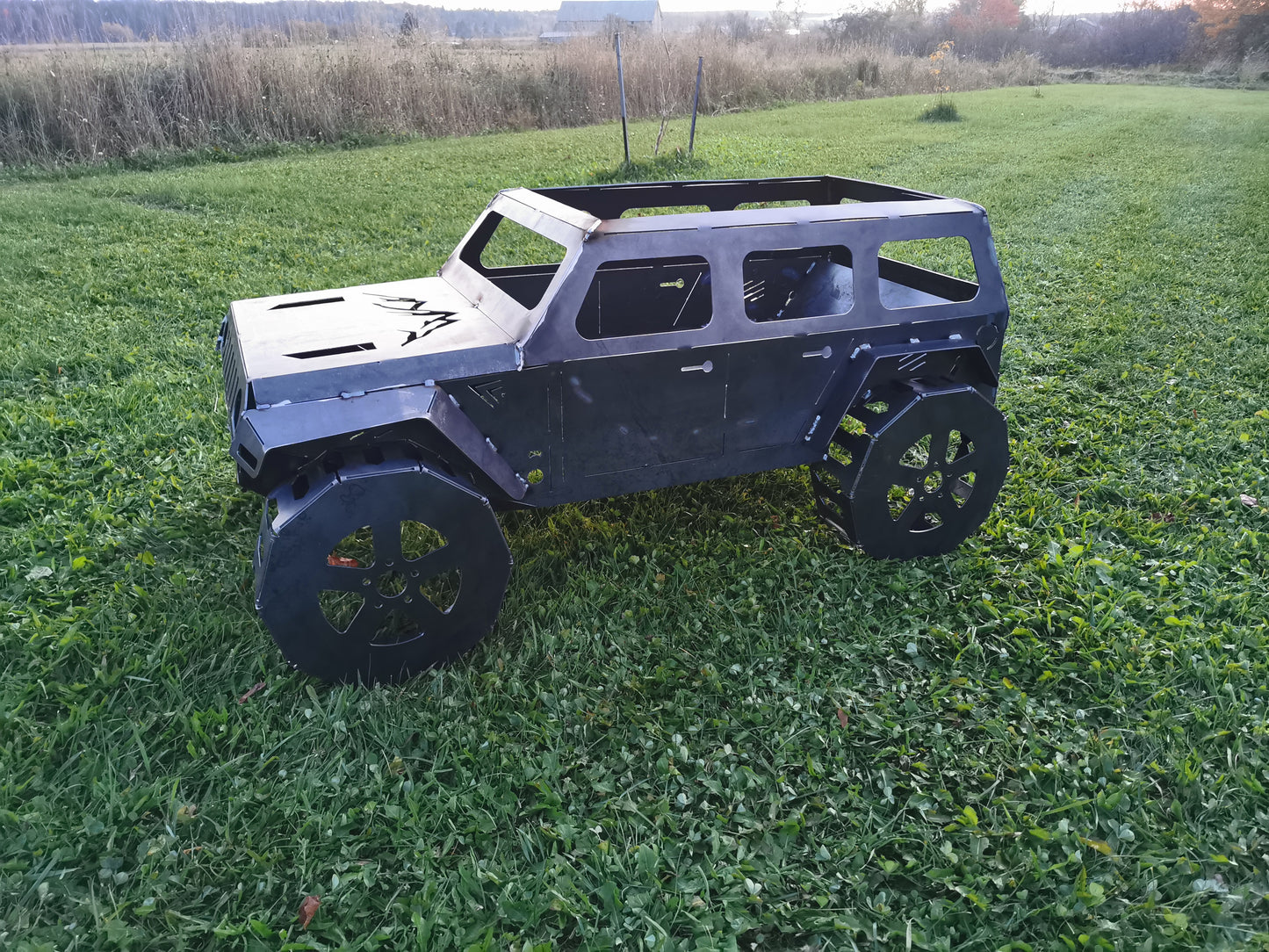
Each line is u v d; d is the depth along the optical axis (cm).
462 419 327
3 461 480
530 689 339
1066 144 1777
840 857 275
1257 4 4416
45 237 975
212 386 604
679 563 414
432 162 1516
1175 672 350
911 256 961
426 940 241
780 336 368
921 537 419
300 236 1000
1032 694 345
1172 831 279
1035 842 279
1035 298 817
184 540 425
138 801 278
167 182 1311
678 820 287
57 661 333
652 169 1398
